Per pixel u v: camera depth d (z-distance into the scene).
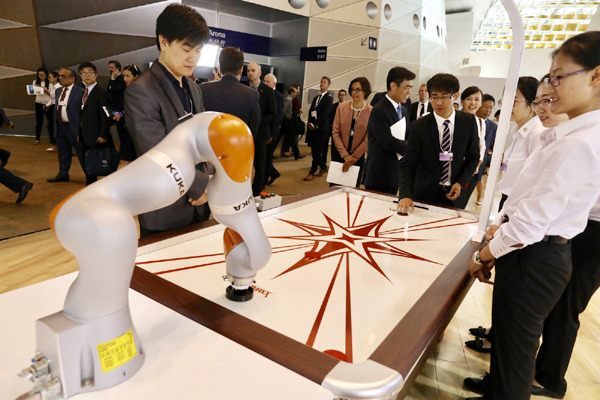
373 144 3.16
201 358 0.75
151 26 7.65
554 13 18.19
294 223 1.75
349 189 2.38
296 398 0.66
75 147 4.50
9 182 3.78
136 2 7.42
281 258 1.36
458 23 18.16
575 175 1.09
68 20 7.08
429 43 11.41
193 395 0.65
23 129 7.58
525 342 1.29
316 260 1.37
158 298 0.96
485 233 1.67
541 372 1.91
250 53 9.81
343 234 1.65
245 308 1.02
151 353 0.75
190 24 1.40
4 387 0.64
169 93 1.54
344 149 3.85
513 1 1.34
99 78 7.46
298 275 1.24
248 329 0.86
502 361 1.34
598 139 1.08
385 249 1.52
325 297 1.12
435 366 2.07
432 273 1.33
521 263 1.25
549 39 18.84
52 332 0.59
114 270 0.60
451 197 2.42
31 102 7.47
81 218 0.57
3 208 3.79
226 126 0.73
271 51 10.11
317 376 0.72
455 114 2.48
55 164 5.69
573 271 1.71
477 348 2.21
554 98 1.19
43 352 0.62
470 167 2.51
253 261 0.93
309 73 9.43
